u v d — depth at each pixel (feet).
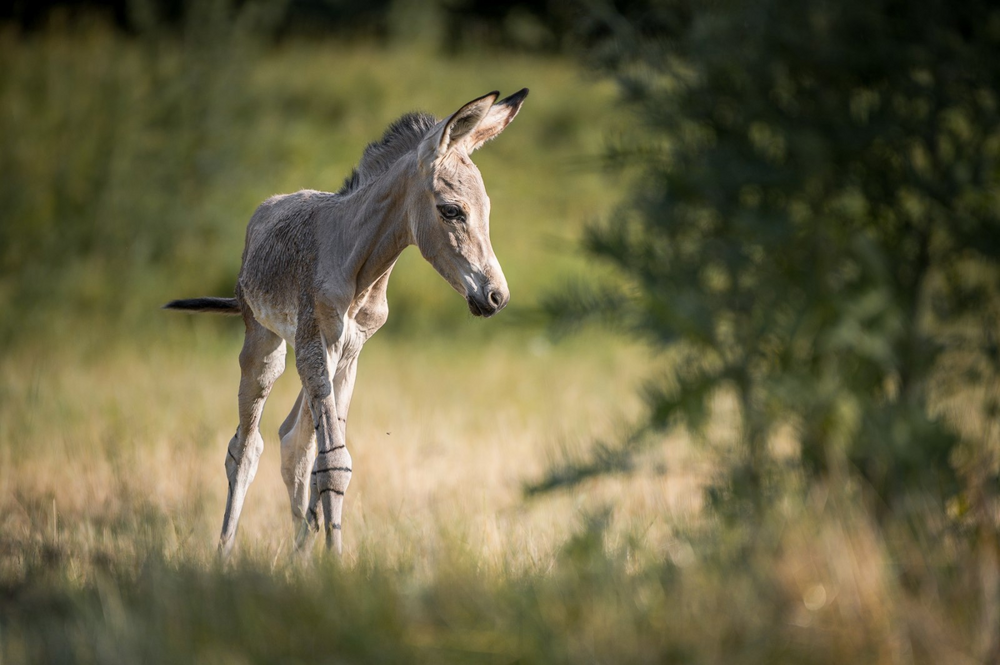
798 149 37.32
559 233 190.49
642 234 41.16
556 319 39.86
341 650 35.35
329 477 53.26
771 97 38.86
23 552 53.21
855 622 32.55
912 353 37.76
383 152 57.31
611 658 32.42
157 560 45.27
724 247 38.17
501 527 55.77
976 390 40.42
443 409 103.45
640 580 37.35
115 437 84.99
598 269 139.74
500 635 35.53
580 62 43.24
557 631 34.45
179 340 148.36
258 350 60.29
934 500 36.06
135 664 35.17
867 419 35.60
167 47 202.90
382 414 99.50
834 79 38.68
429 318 163.63
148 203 174.60
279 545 53.83
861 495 36.78
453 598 38.06
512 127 224.12
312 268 56.24
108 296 160.04
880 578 33.45
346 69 230.89
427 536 50.29
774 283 37.55
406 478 73.26
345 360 58.44
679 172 38.63
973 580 33.86
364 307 57.72
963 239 37.60
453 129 51.29
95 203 171.22
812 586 33.99
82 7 241.35
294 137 196.03
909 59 37.29
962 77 37.65
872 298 35.45
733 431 40.83
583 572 37.83
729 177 37.83
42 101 180.45
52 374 120.16
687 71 40.73
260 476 80.74
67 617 42.09
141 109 184.96
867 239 35.76
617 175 42.83
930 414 38.17
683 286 38.09
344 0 273.54
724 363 37.73
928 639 31.71
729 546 36.55
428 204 51.90
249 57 204.23
